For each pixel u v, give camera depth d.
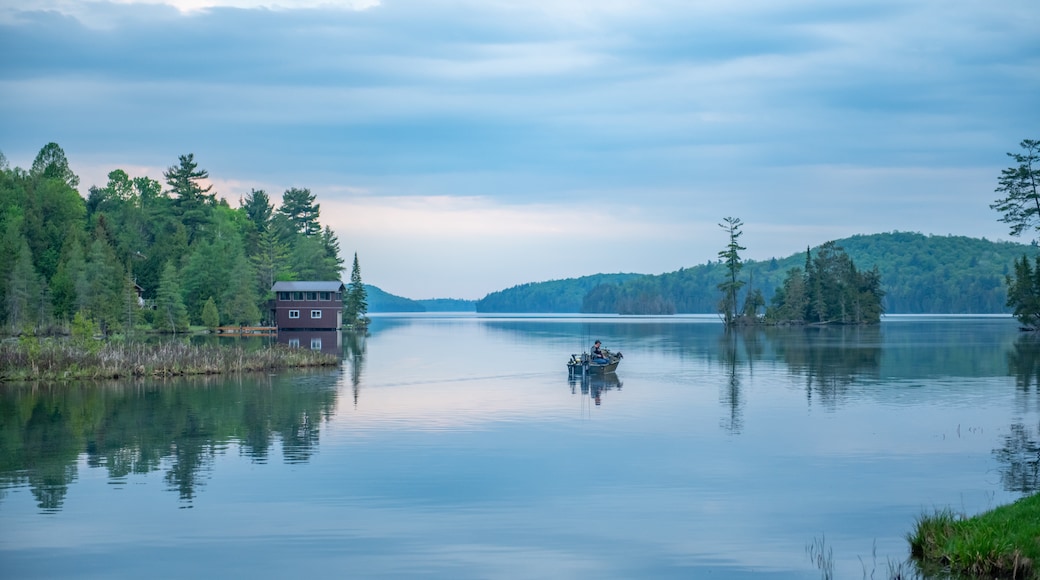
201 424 42.41
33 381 60.91
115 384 59.97
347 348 107.69
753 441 37.72
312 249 196.50
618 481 30.27
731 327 183.50
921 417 44.47
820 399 52.12
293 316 158.25
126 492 28.81
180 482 30.20
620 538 23.94
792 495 28.28
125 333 123.31
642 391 56.69
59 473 31.62
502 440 38.06
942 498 27.77
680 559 22.27
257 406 48.78
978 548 20.45
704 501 27.66
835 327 180.88
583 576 21.14
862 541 23.45
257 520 25.64
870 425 41.97
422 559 22.31
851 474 31.19
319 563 22.05
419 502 27.58
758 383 61.53
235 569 21.61
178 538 23.98
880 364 77.38
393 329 193.50
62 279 134.38
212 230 197.88
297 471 31.84
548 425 42.22
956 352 92.50
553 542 23.64
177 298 140.38
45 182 179.75
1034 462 33.06
